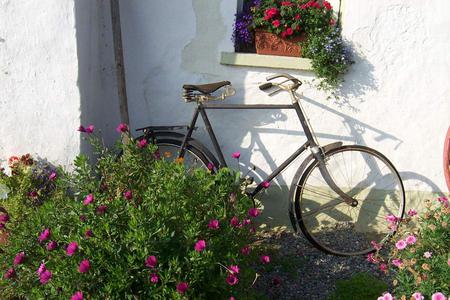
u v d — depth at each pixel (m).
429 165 4.25
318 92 4.09
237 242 2.85
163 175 2.90
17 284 2.65
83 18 3.60
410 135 4.18
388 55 4.03
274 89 4.05
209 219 2.79
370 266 3.93
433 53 4.03
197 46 4.00
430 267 2.79
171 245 2.60
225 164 3.93
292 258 3.91
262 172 4.20
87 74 3.71
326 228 4.32
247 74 4.04
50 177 3.12
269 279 3.68
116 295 2.40
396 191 4.27
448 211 3.05
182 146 3.92
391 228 3.42
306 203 4.27
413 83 4.08
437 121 4.16
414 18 3.97
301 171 3.88
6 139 3.60
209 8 3.94
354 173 4.23
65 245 2.60
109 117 4.09
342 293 3.31
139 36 3.98
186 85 3.74
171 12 3.96
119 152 4.04
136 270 2.47
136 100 4.08
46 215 2.76
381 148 4.21
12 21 3.44
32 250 2.68
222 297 2.65
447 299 2.57
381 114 4.14
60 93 3.53
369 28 3.97
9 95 3.53
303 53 3.99
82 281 2.40
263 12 3.96
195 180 2.96
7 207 3.39
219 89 4.05
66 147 3.61
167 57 4.02
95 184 2.86
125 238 2.48
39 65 3.50
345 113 4.13
